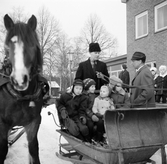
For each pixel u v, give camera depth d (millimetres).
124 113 2930
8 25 2760
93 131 3787
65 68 22750
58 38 28453
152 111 3176
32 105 2816
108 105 3779
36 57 2734
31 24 2840
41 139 5457
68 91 4125
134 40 12469
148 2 11500
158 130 3229
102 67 4527
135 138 2988
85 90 4152
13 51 2439
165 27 10570
